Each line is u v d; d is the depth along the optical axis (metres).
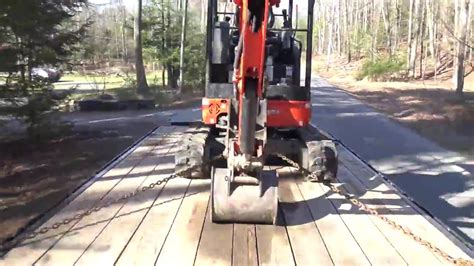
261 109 5.71
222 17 8.99
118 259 4.96
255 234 5.71
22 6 12.29
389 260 5.00
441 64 48.53
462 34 29.02
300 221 6.19
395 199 7.25
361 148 15.60
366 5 60.97
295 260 5.00
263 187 6.00
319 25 88.62
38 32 13.19
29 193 10.12
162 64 32.06
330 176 7.91
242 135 5.56
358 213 6.53
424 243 5.16
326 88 39.06
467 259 5.00
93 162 12.67
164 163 9.37
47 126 14.13
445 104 26.72
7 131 15.77
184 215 6.31
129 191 7.38
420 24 44.50
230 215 5.93
